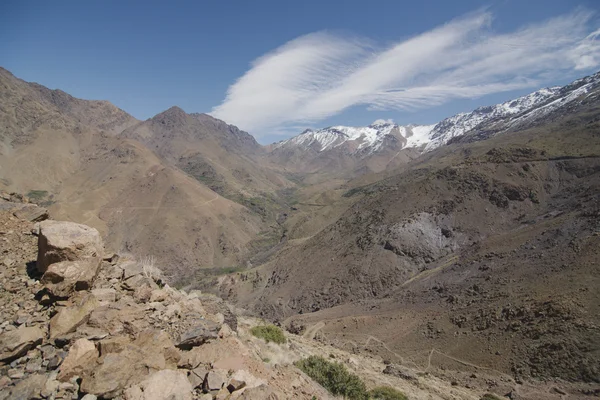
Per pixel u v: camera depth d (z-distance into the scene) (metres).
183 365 6.65
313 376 11.99
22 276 8.02
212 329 8.01
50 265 7.35
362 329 61.22
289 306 94.50
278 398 6.12
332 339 59.78
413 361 46.66
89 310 6.88
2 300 7.10
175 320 7.79
